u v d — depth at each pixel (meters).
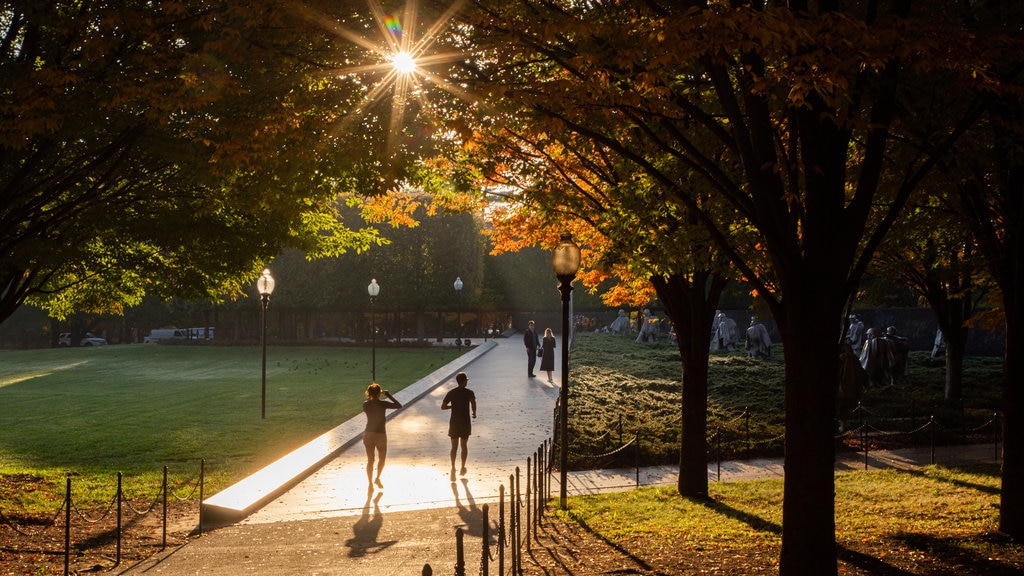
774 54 6.04
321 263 58.38
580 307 77.75
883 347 25.95
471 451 17.06
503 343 61.75
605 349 42.59
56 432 19.94
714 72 6.74
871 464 15.87
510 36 7.24
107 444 18.16
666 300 12.67
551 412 22.75
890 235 11.69
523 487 13.59
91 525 11.18
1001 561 7.84
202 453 17.03
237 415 22.81
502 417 21.95
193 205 12.37
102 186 11.85
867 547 8.54
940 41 5.93
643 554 8.38
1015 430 9.23
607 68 7.07
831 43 5.71
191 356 49.53
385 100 8.18
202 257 13.92
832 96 6.22
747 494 12.63
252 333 70.31
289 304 58.78
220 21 7.68
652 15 7.19
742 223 9.74
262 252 14.38
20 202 10.87
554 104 7.39
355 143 8.52
